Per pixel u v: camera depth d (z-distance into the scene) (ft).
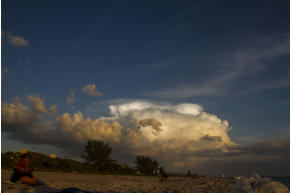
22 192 25.43
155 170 158.20
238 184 12.07
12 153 88.02
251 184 11.89
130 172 144.25
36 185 30.91
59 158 117.70
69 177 59.62
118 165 149.69
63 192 23.41
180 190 36.17
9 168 70.44
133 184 47.91
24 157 30.96
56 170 94.38
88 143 134.31
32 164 95.91
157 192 33.55
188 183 56.08
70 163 113.09
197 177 95.45
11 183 29.84
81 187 35.27
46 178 48.49
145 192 33.14
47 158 110.32
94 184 42.57
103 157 132.87
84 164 129.70
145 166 157.48
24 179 30.12
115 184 45.75
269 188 11.03
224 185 48.37
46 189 28.86
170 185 47.96
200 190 37.55
